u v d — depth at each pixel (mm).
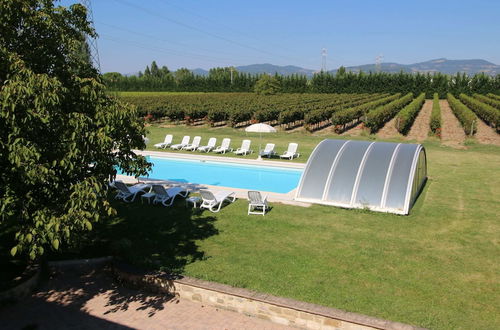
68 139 7152
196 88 97562
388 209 13555
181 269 9461
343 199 14344
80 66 8555
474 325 7207
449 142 29391
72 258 10266
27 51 7562
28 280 8953
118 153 8836
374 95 78000
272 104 49094
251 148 28078
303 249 10641
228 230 12156
